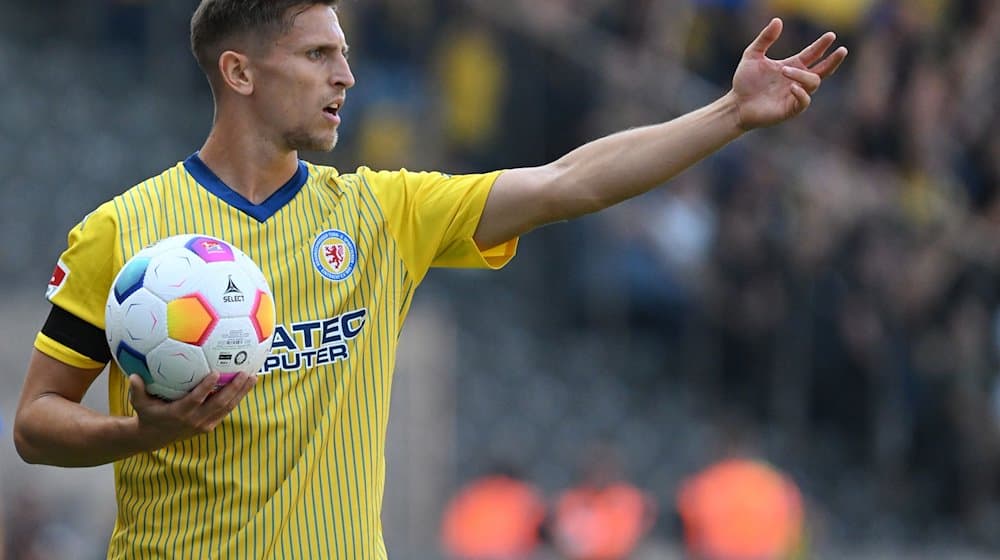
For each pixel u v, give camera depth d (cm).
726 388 3894
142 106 4119
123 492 1163
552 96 3906
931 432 3897
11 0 4181
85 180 3969
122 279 1073
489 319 3934
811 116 3931
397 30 3931
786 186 3806
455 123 3922
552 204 1220
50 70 4097
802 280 3831
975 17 4153
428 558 3397
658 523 3753
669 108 3819
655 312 3897
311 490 1145
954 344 3903
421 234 1221
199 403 1045
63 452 1118
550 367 3897
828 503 3822
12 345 3550
